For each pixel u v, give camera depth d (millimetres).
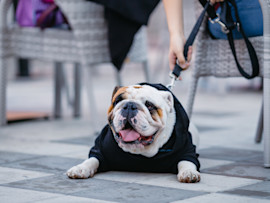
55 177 2086
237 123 3955
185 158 2086
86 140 3129
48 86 7641
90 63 3436
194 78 2812
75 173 2043
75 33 3396
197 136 2516
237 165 2365
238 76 2646
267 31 2277
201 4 2512
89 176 2082
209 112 4672
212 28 2695
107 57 3516
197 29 2396
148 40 9906
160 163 2096
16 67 9695
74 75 4312
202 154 2670
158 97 2018
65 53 3555
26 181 2008
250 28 2502
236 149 2826
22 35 3711
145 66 4102
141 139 1975
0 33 3699
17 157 2553
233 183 1983
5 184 1952
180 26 2457
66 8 3375
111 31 3412
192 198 1734
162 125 1986
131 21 3408
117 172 2207
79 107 4359
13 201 1690
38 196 1759
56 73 4285
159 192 1824
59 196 1761
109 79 8797
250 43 2420
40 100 5781
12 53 3760
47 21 3600
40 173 2168
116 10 3314
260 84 6824
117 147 2080
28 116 4203
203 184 1964
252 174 2162
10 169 2252
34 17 3631
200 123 3977
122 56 3457
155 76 6680
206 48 2764
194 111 4750
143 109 1934
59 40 3568
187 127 2113
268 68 2264
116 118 1942
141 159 2070
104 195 1777
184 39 2428
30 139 3168
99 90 6832
